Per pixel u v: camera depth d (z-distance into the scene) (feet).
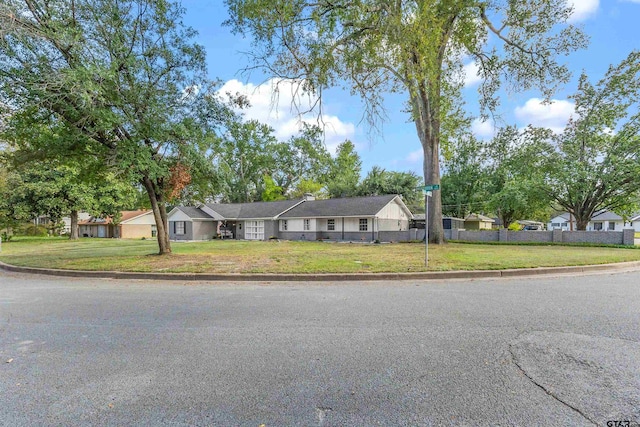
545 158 73.00
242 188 157.38
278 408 8.61
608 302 18.94
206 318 16.75
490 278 28.09
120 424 8.02
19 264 39.70
